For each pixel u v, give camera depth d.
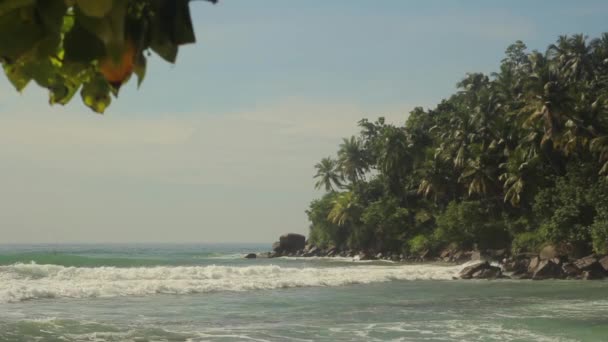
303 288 27.27
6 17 0.73
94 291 22.64
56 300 20.94
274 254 91.38
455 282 32.28
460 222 56.84
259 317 17.50
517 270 38.53
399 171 72.31
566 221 44.91
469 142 60.06
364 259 70.94
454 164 60.97
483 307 20.34
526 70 71.81
